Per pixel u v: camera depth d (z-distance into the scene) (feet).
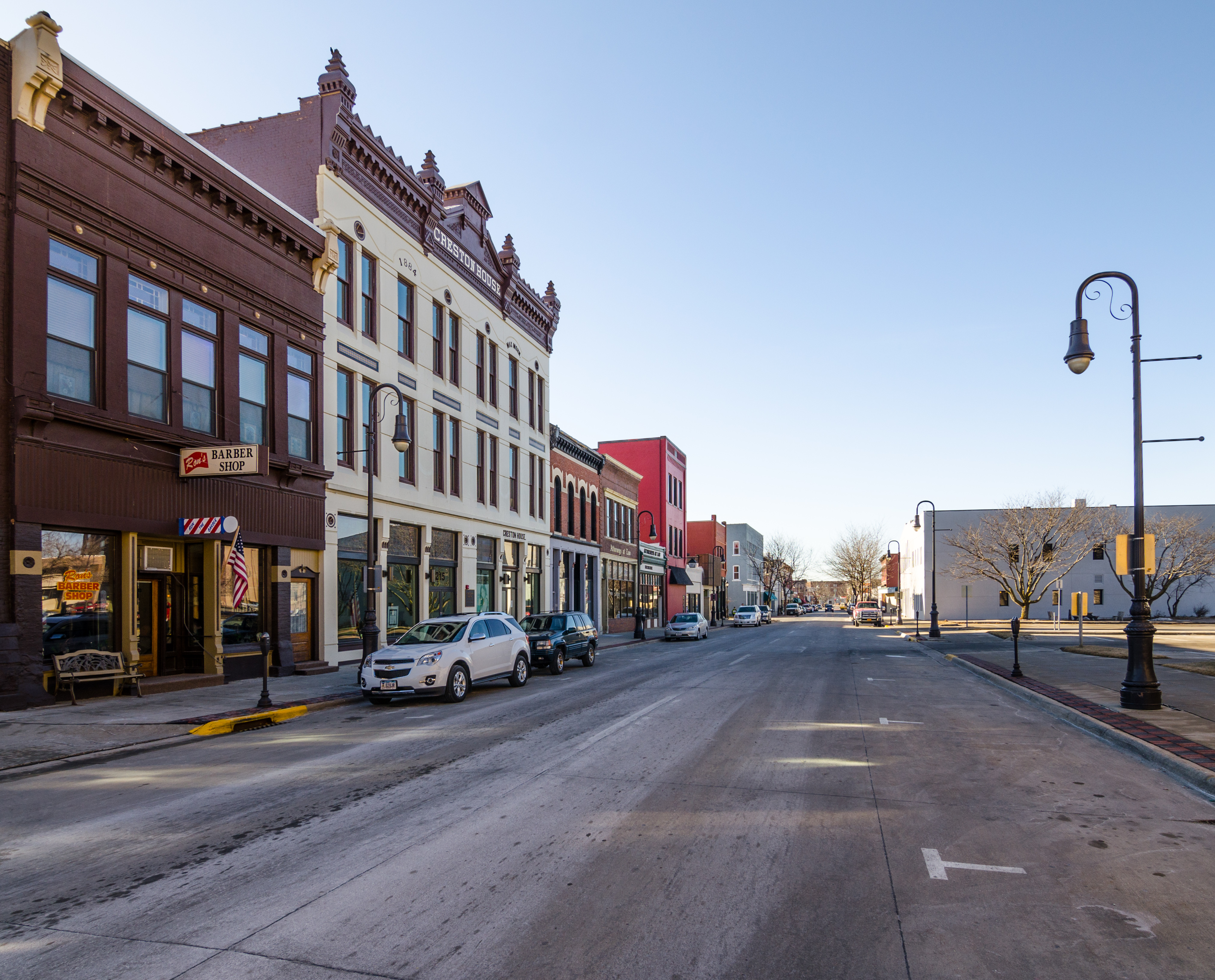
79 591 49.16
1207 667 64.95
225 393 59.82
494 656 56.34
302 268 69.15
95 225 49.60
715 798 25.77
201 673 58.70
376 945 15.24
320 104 73.41
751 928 15.99
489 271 105.29
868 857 20.20
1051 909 16.99
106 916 16.80
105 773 31.60
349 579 75.15
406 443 58.03
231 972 14.19
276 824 23.41
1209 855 20.53
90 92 48.78
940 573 234.17
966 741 36.04
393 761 32.19
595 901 17.34
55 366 47.39
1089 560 226.38
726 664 80.69
